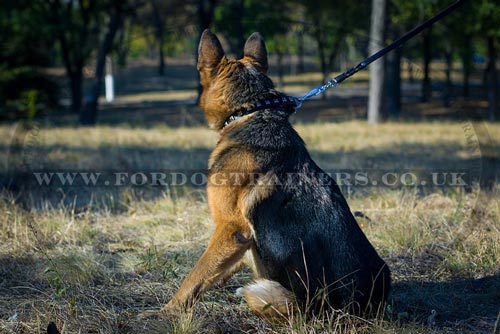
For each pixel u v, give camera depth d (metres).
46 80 22.20
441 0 19.48
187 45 43.09
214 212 3.60
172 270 4.38
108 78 31.81
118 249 5.14
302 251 3.41
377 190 7.37
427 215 6.12
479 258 4.75
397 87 22.12
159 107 26.16
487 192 7.23
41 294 4.05
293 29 24.56
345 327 3.42
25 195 6.88
